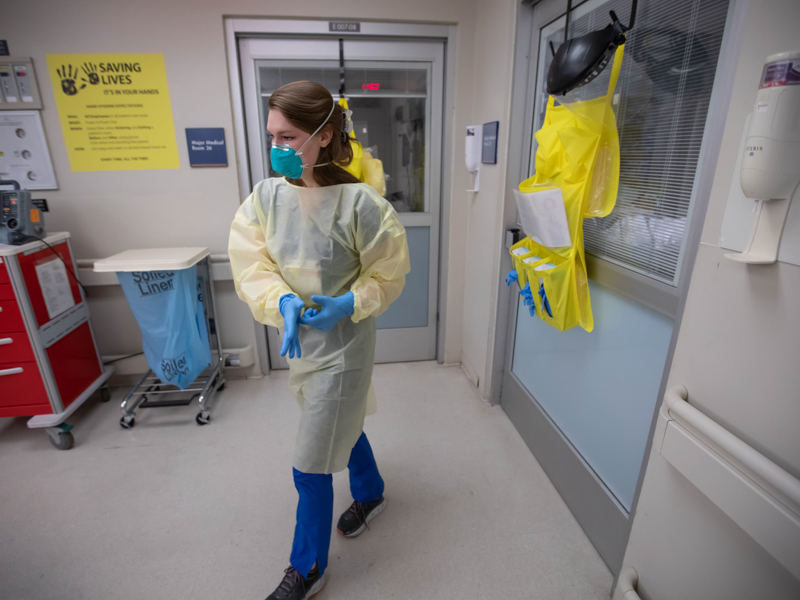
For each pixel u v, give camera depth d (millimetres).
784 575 779
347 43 2191
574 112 1190
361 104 2303
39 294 1875
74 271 2119
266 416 2211
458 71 2219
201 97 2107
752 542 833
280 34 2127
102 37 1979
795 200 700
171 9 1981
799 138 668
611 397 1391
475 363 2457
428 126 2375
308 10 2055
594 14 1334
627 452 1325
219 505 1646
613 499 1366
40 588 1328
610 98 1116
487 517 1596
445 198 2457
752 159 705
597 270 1413
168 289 1940
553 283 1331
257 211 1147
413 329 2730
